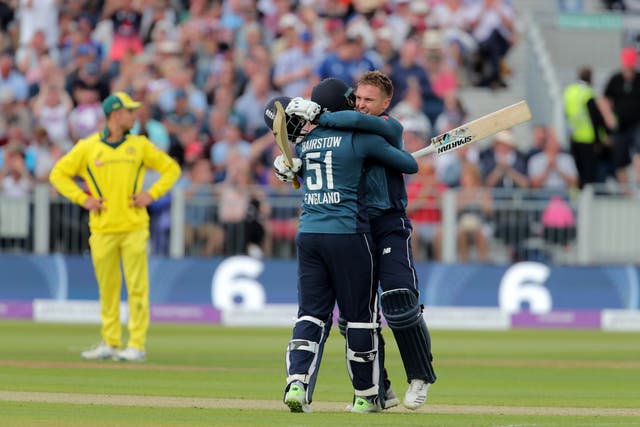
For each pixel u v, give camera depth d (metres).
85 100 74.12
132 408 29.09
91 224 44.47
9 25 81.94
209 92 75.25
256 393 34.03
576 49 85.56
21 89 78.19
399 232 28.81
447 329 67.19
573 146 74.62
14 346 51.31
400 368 43.53
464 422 26.84
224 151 70.62
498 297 68.31
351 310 28.72
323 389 36.09
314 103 28.42
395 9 80.81
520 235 68.75
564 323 68.56
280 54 76.62
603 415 29.14
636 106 76.75
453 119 74.81
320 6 80.56
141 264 44.59
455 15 82.44
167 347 52.41
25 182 68.94
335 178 28.34
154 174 66.00
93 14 81.06
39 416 27.03
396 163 28.33
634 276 68.75
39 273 67.88
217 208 67.75
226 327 65.62
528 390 36.81
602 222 69.38
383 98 28.81
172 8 82.00
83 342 53.84
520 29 86.94
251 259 67.75
